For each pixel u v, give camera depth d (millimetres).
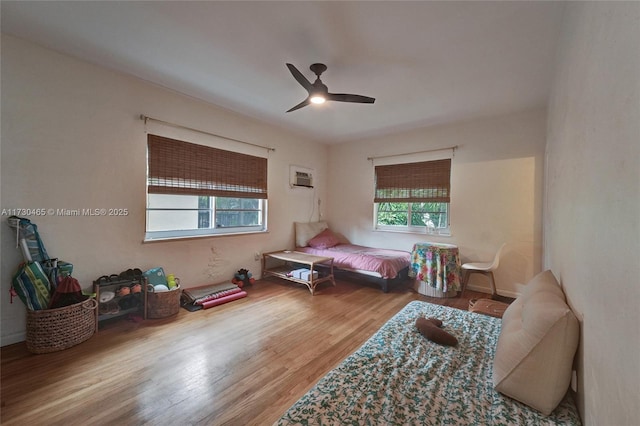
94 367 1885
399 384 1203
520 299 1666
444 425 981
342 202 5297
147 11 1830
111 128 2664
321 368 1910
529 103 3244
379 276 3725
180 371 1853
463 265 3594
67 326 2115
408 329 1762
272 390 1678
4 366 1878
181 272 3258
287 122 4129
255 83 2869
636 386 529
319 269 4496
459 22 1882
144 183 2906
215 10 1808
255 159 4086
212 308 3008
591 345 874
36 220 2262
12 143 2150
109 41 2182
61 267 2291
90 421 1416
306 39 2100
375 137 4863
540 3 1685
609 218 736
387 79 2701
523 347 1108
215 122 3541
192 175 3318
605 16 811
